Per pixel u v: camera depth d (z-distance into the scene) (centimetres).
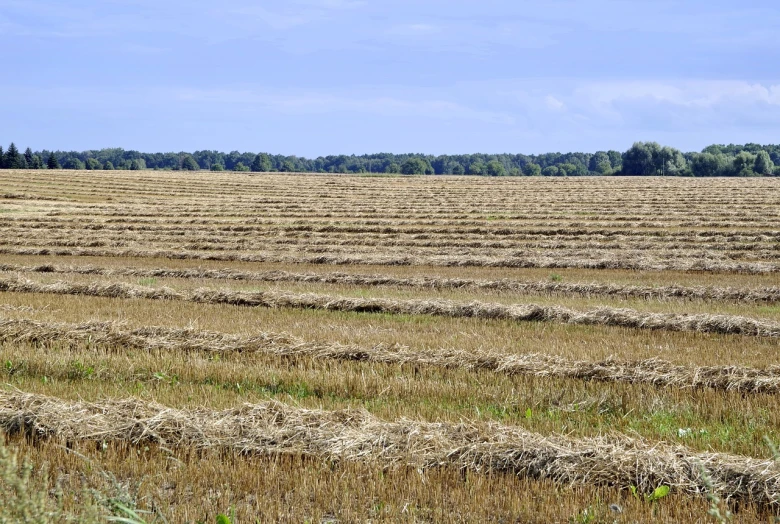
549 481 761
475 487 740
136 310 1733
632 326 1611
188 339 1409
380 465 791
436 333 1484
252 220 4344
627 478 761
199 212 4891
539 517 684
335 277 2305
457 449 814
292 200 5994
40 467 787
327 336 1423
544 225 3947
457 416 959
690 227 3834
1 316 1587
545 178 10506
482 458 802
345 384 1107
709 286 2047
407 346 1330
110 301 1881
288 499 720
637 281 2220
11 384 1089
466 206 5278
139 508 697
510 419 951
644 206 5078
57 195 6106
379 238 3481
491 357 1253
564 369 1202
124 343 1404
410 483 747
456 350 1296
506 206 5253
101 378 1169
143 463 795
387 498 719
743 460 778
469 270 2519
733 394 1084
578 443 823
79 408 938
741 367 1184
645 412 1004
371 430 870
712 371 1177
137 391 1072
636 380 1161
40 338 1425
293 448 833
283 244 3312
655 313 1652
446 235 3547
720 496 732
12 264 2697
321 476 765
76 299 1911
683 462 778
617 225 3925
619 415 996
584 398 1056
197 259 2916
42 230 3869
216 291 1953
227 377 1152
